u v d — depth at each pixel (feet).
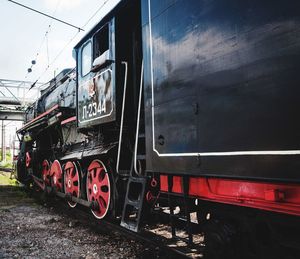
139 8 16.30
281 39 7.51
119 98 16.06
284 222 8.34
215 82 9.48
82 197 21.81
